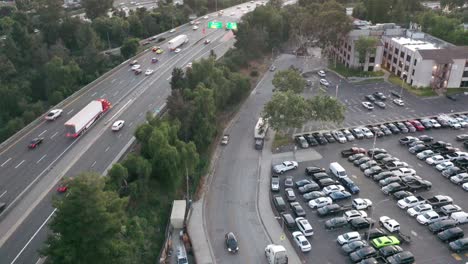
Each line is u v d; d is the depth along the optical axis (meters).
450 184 82.88
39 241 62.75
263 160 92.50
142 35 174.25
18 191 73.88
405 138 98.00
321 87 134.12
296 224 71.12
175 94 95.31
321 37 153.12
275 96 95.56
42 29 153.88
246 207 76.88
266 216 74.38
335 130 103.94
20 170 80.12
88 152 86.44
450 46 137.88
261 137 99.00
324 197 76.62
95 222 49.34
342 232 70.12
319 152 95.25
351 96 126.38
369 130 102.38
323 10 157.00
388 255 63.53
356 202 75.00
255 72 145.88
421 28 173.12
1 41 141.25
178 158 76.88
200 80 110.94
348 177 84.88
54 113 102.06
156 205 75.31
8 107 113.38
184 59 147.50
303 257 64.62
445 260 63.41
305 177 85.62
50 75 121.06
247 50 159.50
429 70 128.12
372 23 183.12
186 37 169.25
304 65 156.88
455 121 106.44
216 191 81.56
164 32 183.38
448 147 94.00
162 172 77.06
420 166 88.94
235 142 100.25
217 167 89.75
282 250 61.56
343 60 154.75
